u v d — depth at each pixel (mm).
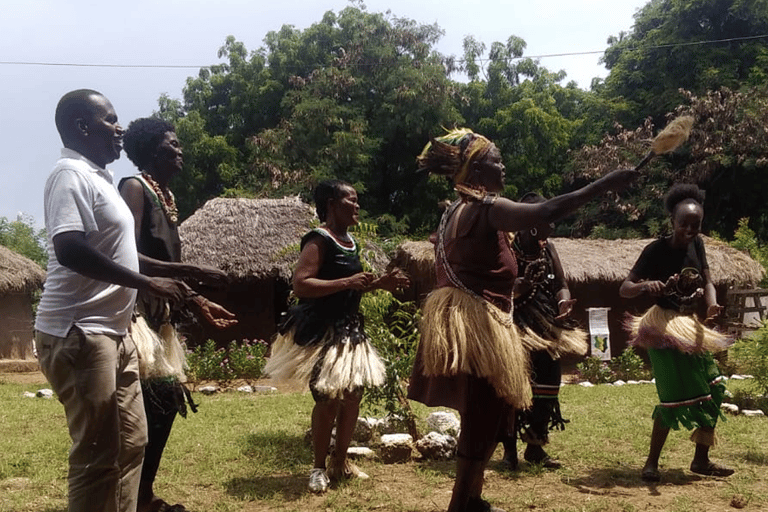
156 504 4305
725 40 26828
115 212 3344
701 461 5336
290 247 6535
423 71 28875
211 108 33125
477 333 3627
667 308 5238
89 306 3250
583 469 5473
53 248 3227
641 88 29484
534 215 3402
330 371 4664
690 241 5273
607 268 14898
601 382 13133
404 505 4516
